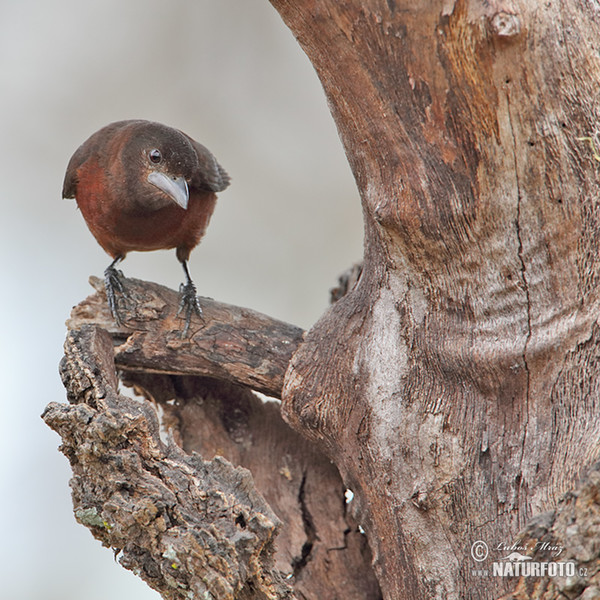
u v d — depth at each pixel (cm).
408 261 660
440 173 620
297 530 778
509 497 602
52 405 675
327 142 1459
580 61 583
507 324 618
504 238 612
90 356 729
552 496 577
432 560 640
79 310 809
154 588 659
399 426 663
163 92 1465
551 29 577
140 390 849
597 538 514
